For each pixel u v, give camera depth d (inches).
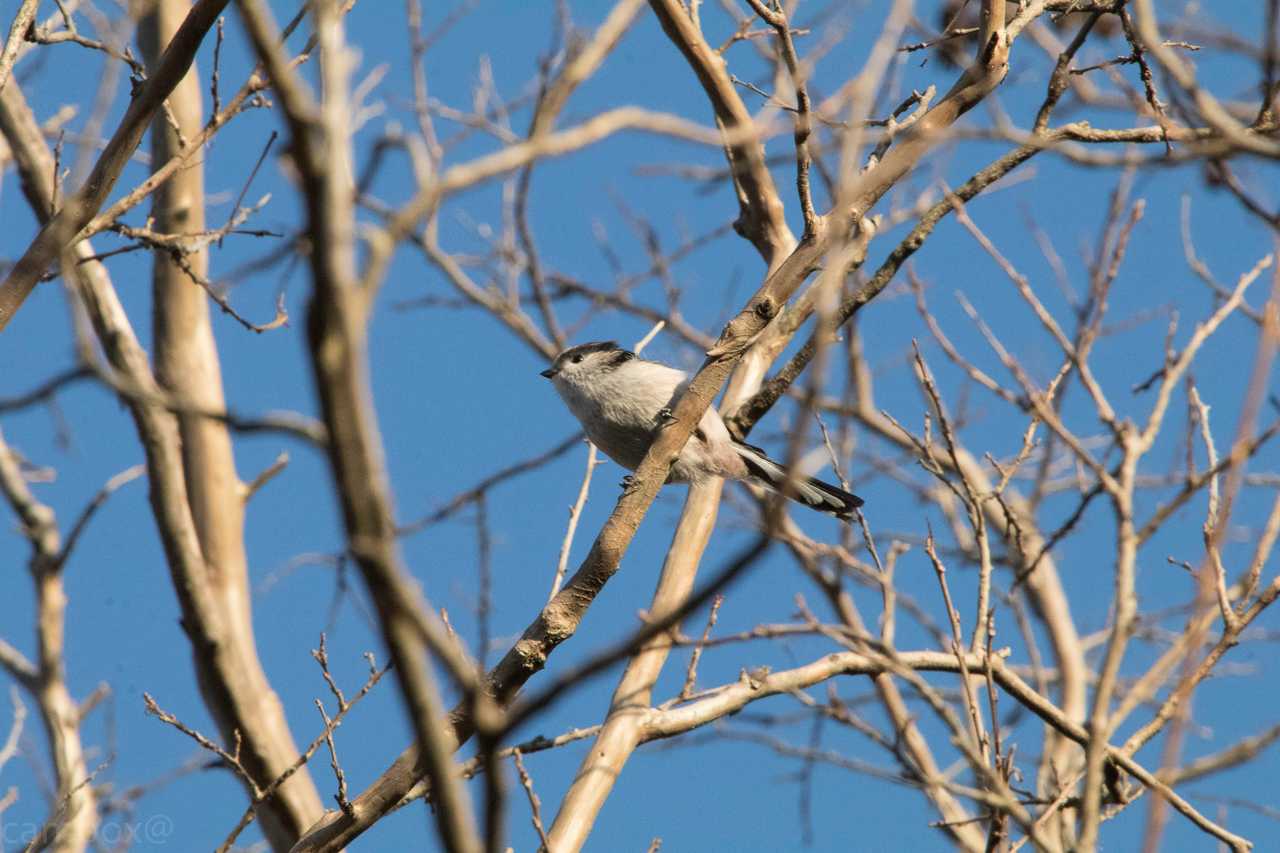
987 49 354.3
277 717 469.1
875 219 362.6
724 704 352.5
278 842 454.3
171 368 494.6
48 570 482.9
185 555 474.9
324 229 124.8
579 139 174.6
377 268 150.7
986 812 379.6
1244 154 232.7
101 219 345.4
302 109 127.1
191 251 374.0
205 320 503.8
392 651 137.3
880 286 358.0
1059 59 351.9
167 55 341.4
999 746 312.8
